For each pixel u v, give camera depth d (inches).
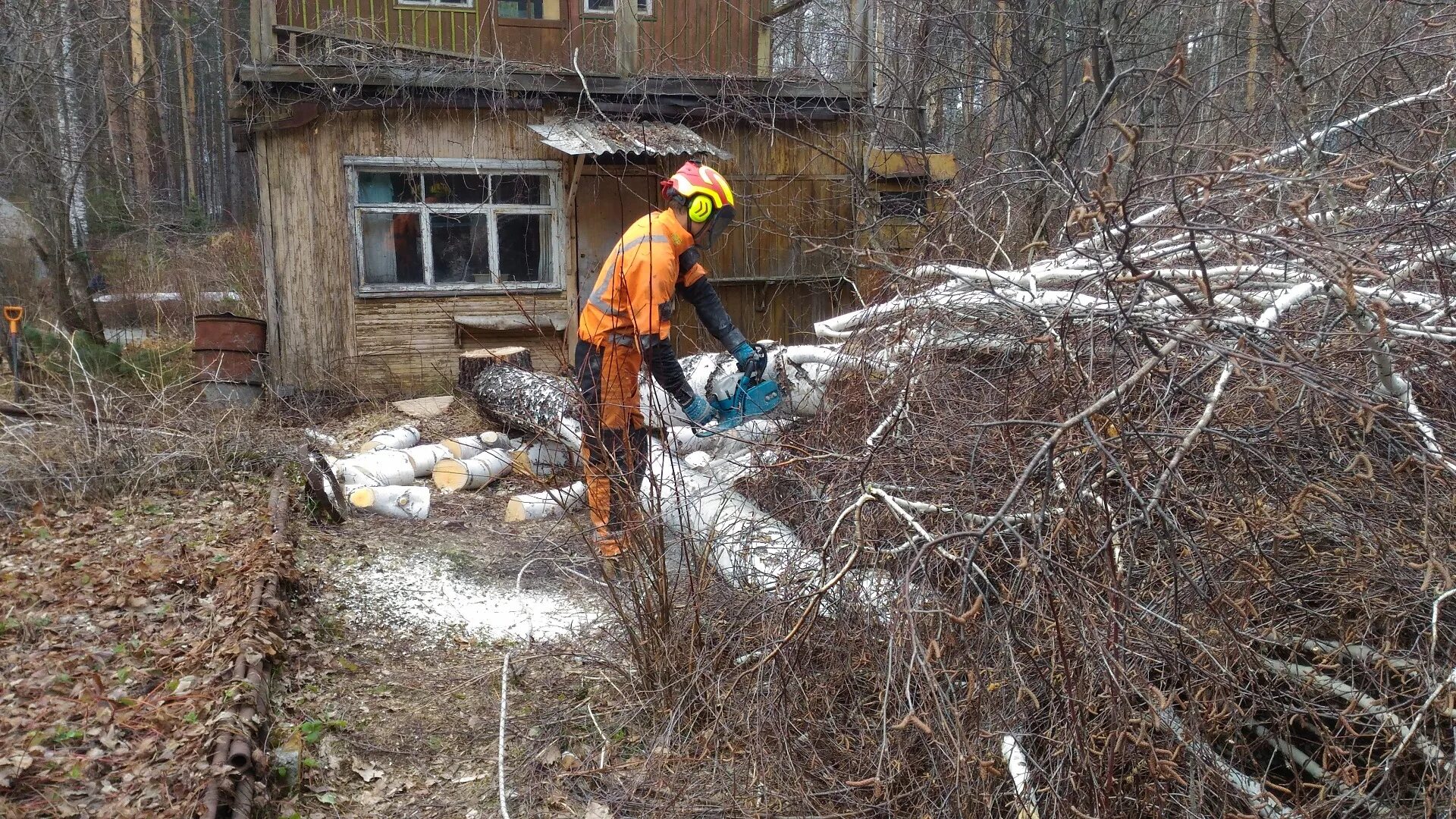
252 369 313.6
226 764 109.8
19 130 359.6
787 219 374.0
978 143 350.3
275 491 225.1
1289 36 277.9
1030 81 308.8
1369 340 93.1
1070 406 103.9
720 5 389.4
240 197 946.7
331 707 140.6
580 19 371.2
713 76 356.2
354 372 339.0
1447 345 107.3
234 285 525.7
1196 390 106.8
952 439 119.5
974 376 134.0
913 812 102.8
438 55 336.5
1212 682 92.4
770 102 355.6
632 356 170.7
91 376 293.4
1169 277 113.7
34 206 370.6
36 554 186.1
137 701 128.1
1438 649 98.0
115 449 231.9
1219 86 268.5
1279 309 96.8
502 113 339.6
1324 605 107.8
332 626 166.7
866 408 147.1
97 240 511.5
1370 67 200.4
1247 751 102.7
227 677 133.6
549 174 351.6
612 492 140.1
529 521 221.8
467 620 171.8
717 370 209.8
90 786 108.7
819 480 134.2
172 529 201.3
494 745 133.3
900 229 350.6
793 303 382.6
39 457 222.8
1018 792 92.3
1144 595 100.9
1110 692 86.7
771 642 114.9
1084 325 111.7
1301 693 100.7
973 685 90.1
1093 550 93.1
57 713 124.4
